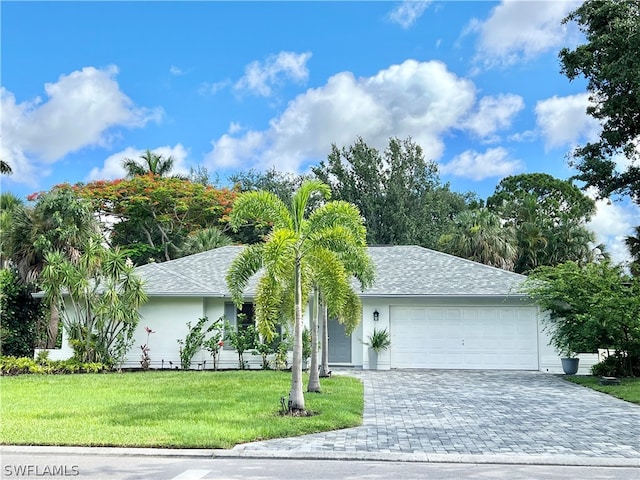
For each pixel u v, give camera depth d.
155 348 22.09
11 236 24.20
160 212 42.59
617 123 25.84
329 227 13.34
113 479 7.43
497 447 9.41
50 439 9.46
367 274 17.16
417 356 21.97
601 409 13.11
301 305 13.35
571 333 19.41
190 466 8.21
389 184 46.91
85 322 21.12
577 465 8.53
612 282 18.94
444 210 48.47
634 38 21.62
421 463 8.57
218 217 43.38
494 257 35.75
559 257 40.88
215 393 14.63
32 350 24.33
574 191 54.69
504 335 21.80
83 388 15.73
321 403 12.96
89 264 20.69
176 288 22.00
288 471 7.98
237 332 21.62
